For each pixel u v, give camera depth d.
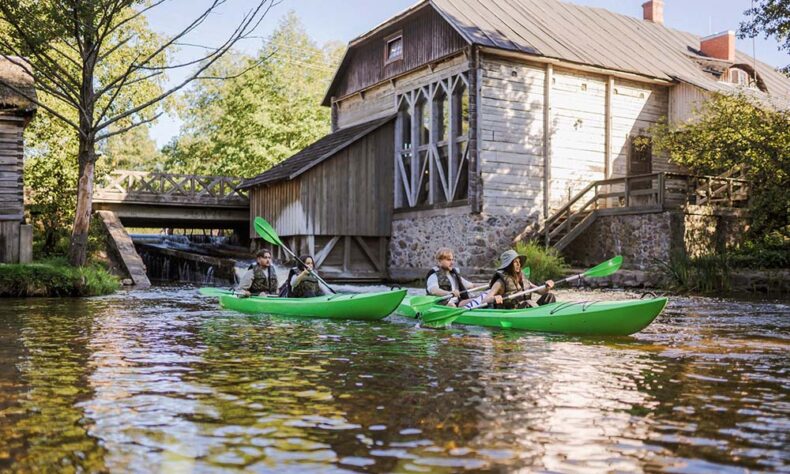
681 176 17.39
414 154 21.20
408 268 21.28
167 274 24.92
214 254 25.47
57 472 2.89
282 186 22.58
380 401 4.14
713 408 4.00
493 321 8.20
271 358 5.80
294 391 4.43
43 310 10.41
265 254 10.92
